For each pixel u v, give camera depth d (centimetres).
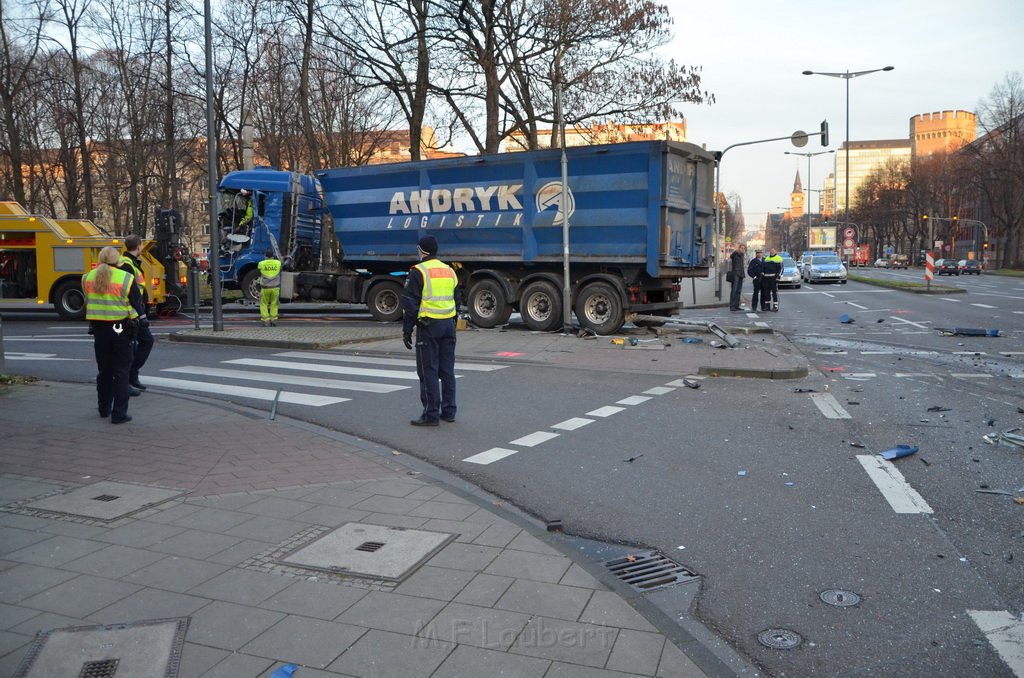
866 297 2964
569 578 416
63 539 472
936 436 746
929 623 376
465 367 1241
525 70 2517
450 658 333
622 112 2484
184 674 320
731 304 2400
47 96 3419
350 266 1972
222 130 3497
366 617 370
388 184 1822
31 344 1581
